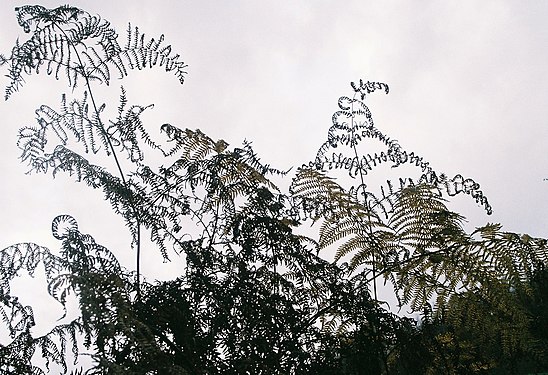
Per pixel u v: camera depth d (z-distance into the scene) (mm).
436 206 3760
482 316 3635
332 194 3730
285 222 3627
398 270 3756
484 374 3605
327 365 3148
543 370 3527
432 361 3375
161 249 3285
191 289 3062
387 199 3812
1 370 2885
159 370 2477
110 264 2949
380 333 3322
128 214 3291
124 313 2510
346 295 3377
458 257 3662
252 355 2961
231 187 3500
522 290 3471
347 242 3840
